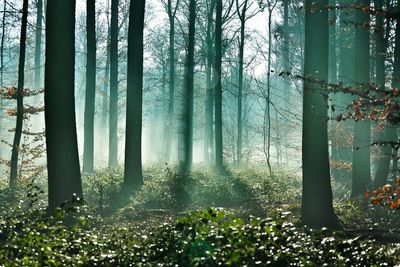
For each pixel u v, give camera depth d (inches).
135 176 906.7
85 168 1233.4
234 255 349.1
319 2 588.7
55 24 575.2
